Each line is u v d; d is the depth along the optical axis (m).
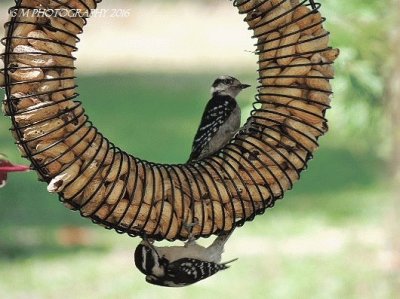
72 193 6.81
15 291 15.16
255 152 7.12
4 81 6.77
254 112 7.28
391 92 11.93
